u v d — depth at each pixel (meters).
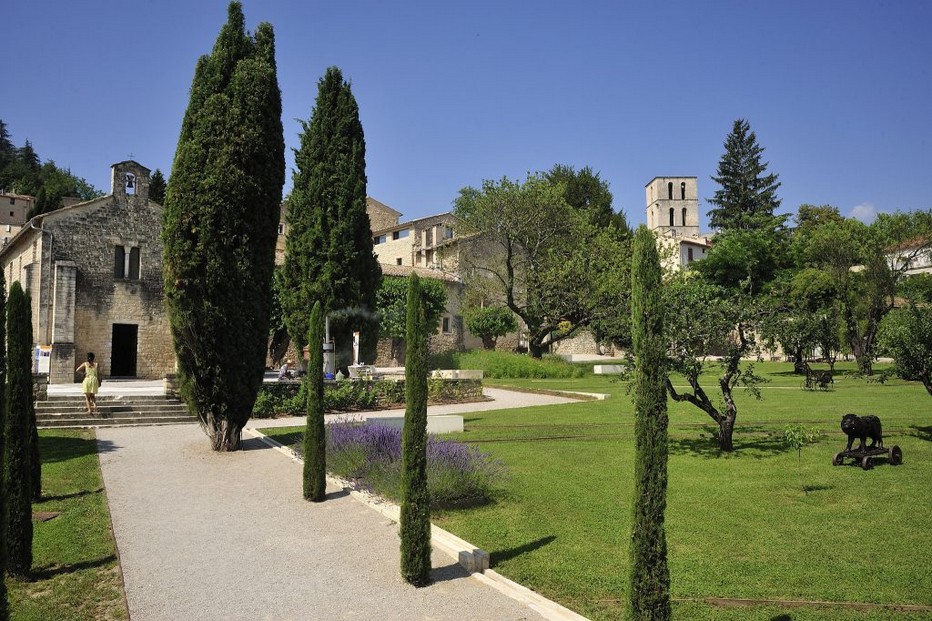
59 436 14.84
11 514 6.25
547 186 37.53
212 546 7.21
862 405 18.80
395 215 63.66
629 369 12.30
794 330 12.93
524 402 23.38
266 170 13.60
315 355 9.41
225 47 13.75
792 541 7.21
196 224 12.77
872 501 8.73
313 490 9.16
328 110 26.08
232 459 12.27
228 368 12.95
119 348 28.83
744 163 68.56
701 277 46.88
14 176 86.19
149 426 16.77
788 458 11.61
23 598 5.82
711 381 29.84
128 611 5.48
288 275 25.44
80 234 26.48
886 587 5.89
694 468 11.04
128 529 7.84
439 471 8.82
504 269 43.72
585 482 10.23
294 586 6.04
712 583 6.05
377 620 5.28
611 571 6.41
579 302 35.56
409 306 6.28
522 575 6.31
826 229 36.16
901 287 34.62
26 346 6.62
